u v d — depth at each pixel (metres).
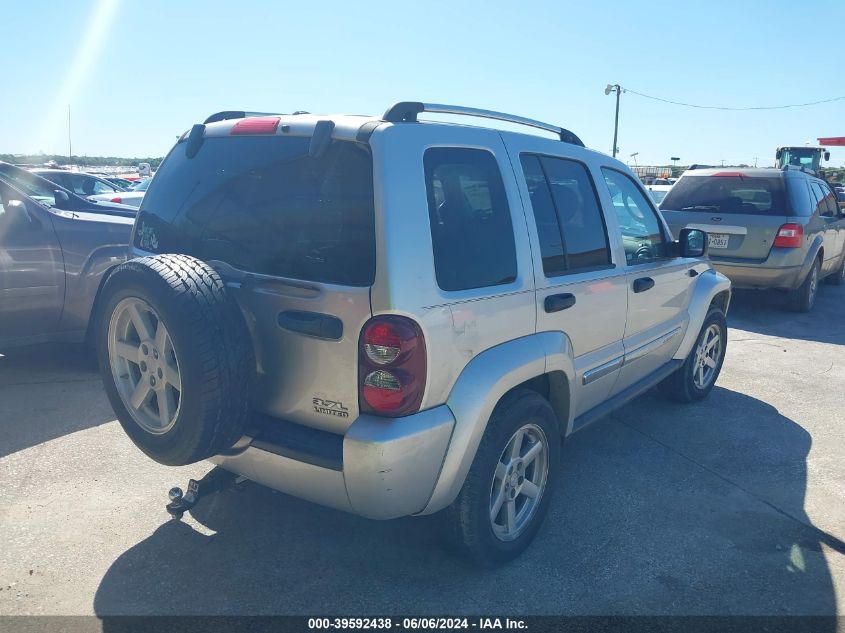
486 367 3.02
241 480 3.54
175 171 3.54
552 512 3.92
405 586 3.18
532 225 3.44
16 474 4.11
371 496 2.72
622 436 5.05
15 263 5.37
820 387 6.32
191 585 3.13
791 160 27.53
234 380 2.79
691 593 3.20
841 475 4.48
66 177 14.32
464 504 3.10
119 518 3.67
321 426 2.88
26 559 3.28
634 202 4.64
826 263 10.63
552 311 3.47
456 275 2.94
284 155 3.05
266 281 2.93
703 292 5.43
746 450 4.86
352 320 2.71
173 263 2.87
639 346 4.54
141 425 3.03
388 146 2.80
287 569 3.28
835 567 3.44
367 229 2.73
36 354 6.50
